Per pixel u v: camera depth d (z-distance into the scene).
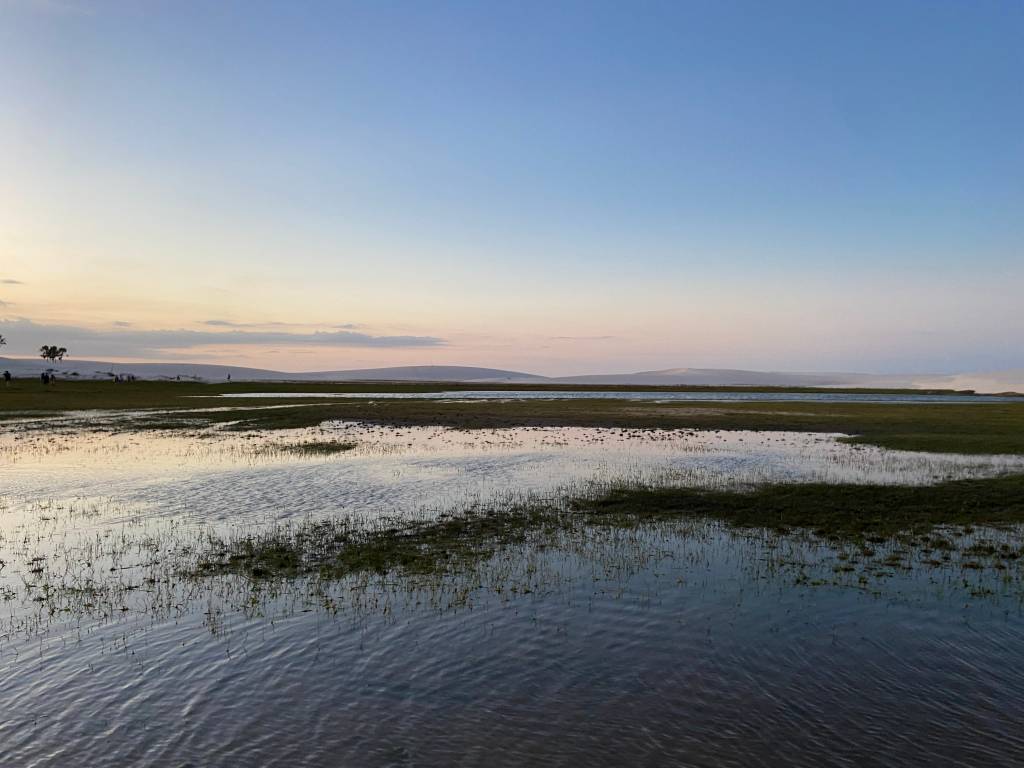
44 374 105.31
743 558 16.48
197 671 10.65
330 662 10.95
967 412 66.00
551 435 46.16
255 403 76.69
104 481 27.20
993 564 15.98
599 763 8.30
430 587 14.36
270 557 16.53
